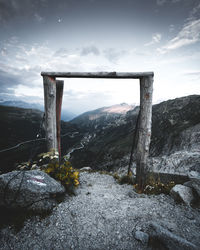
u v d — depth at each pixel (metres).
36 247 2.38
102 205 3.61
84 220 2.99
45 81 4.52
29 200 3.14
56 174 4.29
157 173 5.28
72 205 3.55
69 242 2.46
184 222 2.71
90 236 2.57
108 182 6.21
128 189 4.89
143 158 4.43
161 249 2.14
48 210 3.21
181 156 6.23
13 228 2.75
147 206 3.41
